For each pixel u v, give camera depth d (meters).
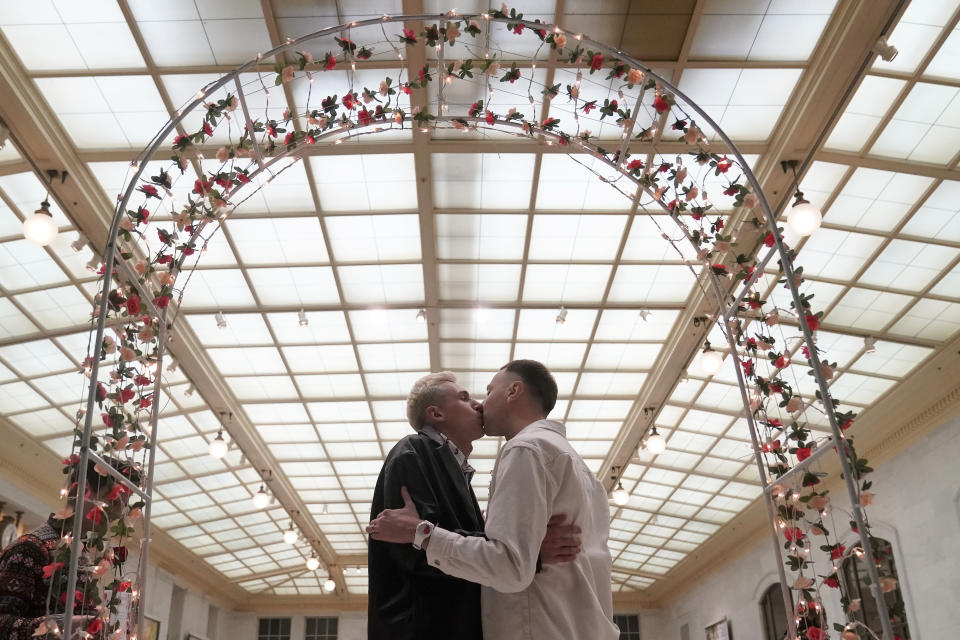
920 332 10.95
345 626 28.20
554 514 2.43
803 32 6.84
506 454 2.44
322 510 19.56
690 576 24.62
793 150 7.85
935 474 12.29
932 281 9.87
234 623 27.98
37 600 3.61
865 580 13.98
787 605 5.52
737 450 15.77
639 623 27.83
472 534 2.35
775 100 7.57
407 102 7.82
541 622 2.33
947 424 12.05
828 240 9.42
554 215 9.55
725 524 20.02
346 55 5.64
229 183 5.67
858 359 11.75
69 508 3.90
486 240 10.05
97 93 7.44
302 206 9.40
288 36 6.90
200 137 5.42
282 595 28.38
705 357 10.30
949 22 6.59
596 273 10.67
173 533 20.69
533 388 2.89
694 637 24.34
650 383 13.41
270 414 14.70
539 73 7.31
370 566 2.53
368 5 6.61
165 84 7.37
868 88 7.33
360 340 12.35
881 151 8.04
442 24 5.44
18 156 7.86
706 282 10.59
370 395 14.17
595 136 8.26
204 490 18.12
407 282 10.92
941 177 8.20
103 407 4.90
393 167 8.79
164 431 14.96
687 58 7.10
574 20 6.75
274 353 12.65
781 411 13.52
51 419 12.95
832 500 14.99
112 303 4.92
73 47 6.97
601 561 2.59
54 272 9.73
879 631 13.38
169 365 11.93
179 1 6.58
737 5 6.57
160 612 21.33
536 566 2.39
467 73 5.72
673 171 6.03
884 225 9.05
